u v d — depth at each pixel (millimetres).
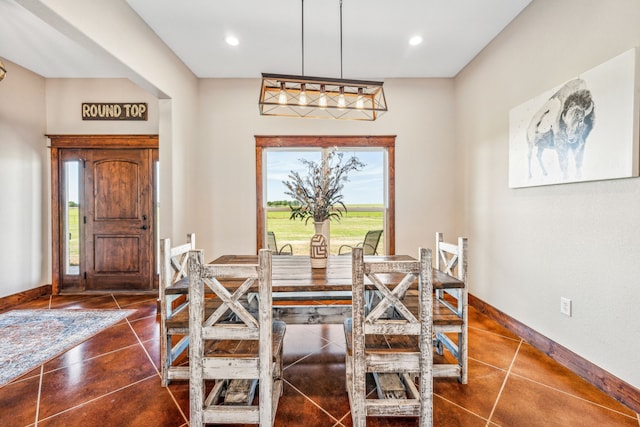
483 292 3252
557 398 1825
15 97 3520
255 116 3945
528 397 1836
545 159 2301
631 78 1661
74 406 1760
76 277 3996
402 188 4004
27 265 3658
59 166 3918
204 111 3910
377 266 1521
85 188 3961
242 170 3953
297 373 2139
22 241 3600
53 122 3885
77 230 3986
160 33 2900
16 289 3537
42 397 1838
